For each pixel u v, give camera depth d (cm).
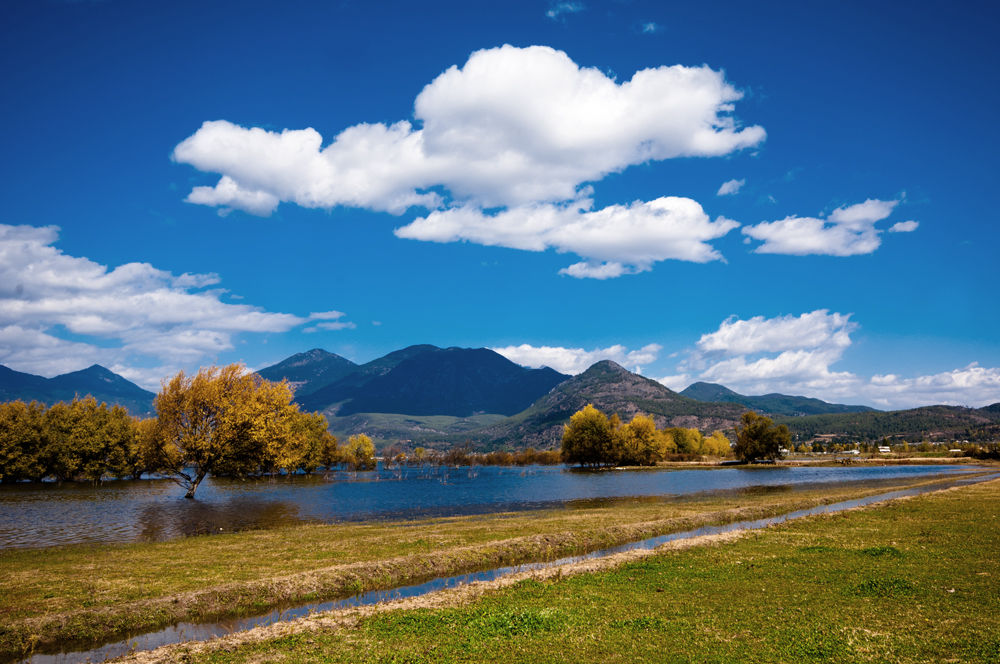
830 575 2400
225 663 1530
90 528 4353
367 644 1648
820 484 9281
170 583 2412
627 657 1497
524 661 1487
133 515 5178
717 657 1478
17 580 2469
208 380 6756
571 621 1816
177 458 6575
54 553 3162
